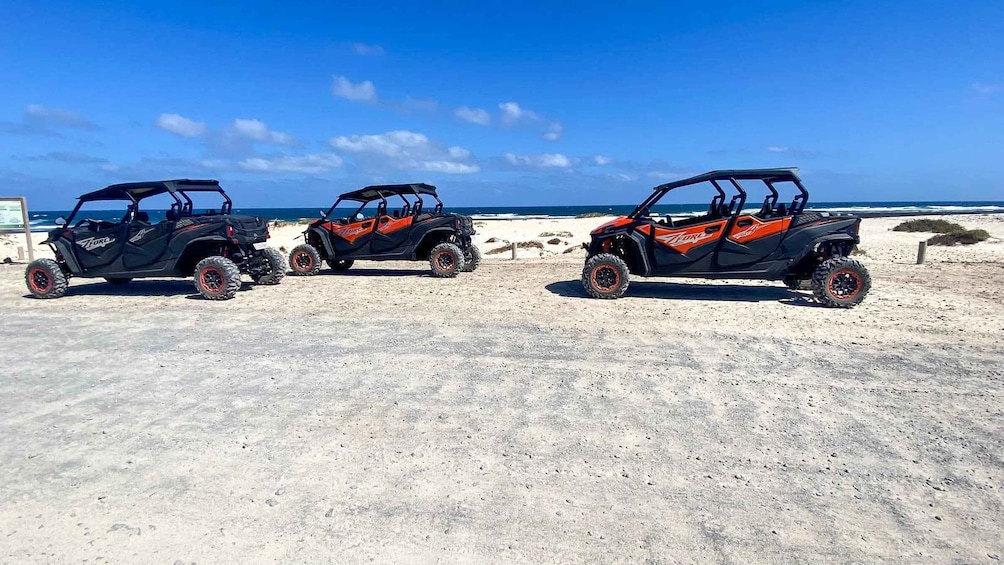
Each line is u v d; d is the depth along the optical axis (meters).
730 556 2.54
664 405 4.32
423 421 4.07
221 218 9.95
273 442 3.75
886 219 37.06
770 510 2.90
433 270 12.04
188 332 6.90
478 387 4.78
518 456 3.52
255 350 6.02
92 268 10.01
